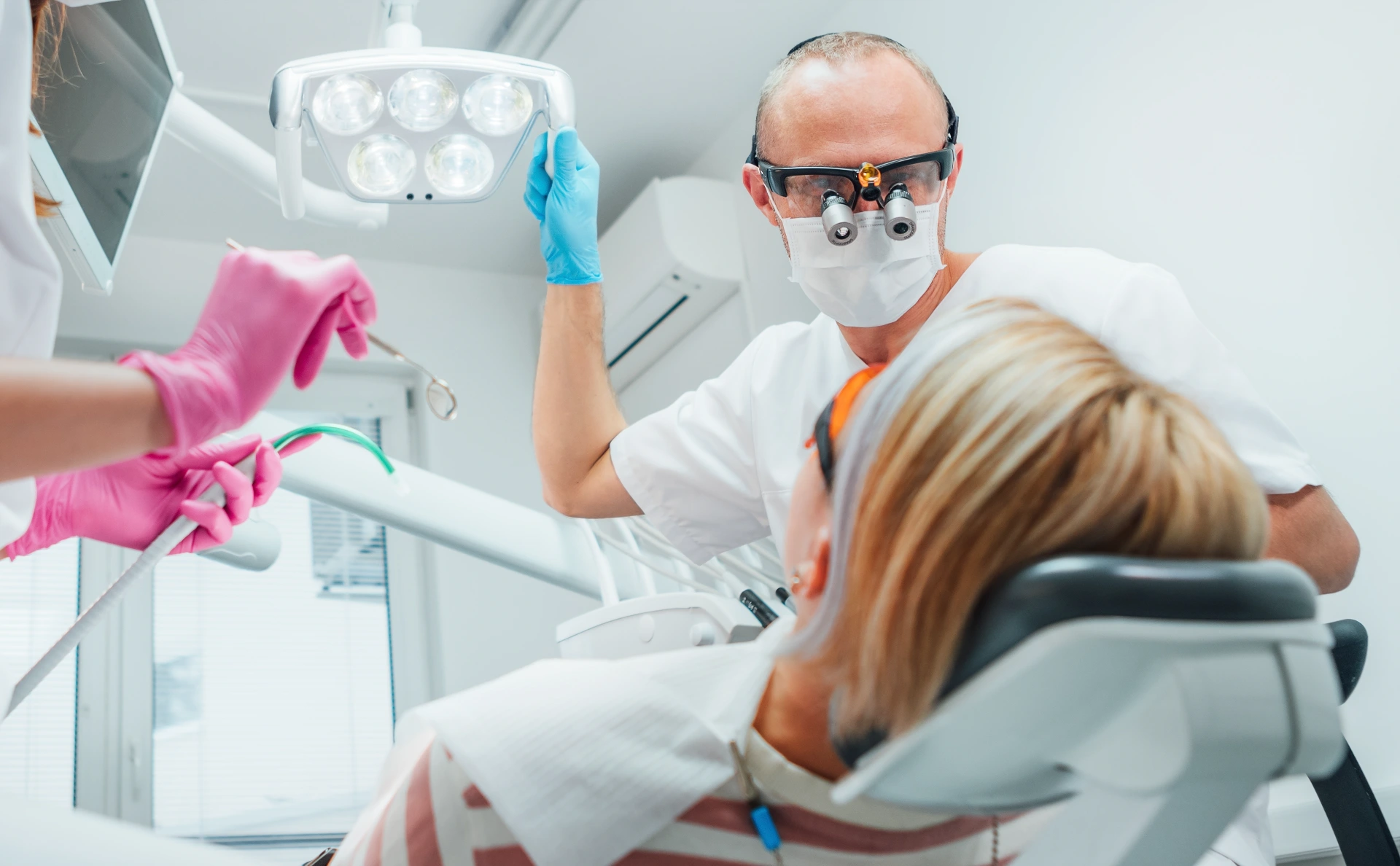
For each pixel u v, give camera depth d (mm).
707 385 1814
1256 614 419
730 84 3740
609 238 4074
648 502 1789
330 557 4082
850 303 1486
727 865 604
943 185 1479
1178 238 2471
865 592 490
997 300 553
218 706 3758
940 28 3182
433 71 1752
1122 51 2637
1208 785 459
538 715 604
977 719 430
